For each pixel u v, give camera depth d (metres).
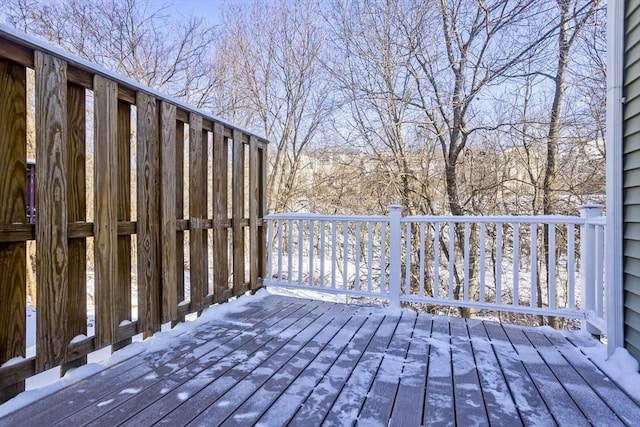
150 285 2.44
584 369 2.02
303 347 2.33
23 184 1.71
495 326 2.82
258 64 8.98
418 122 6.78
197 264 2.94
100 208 2.06
